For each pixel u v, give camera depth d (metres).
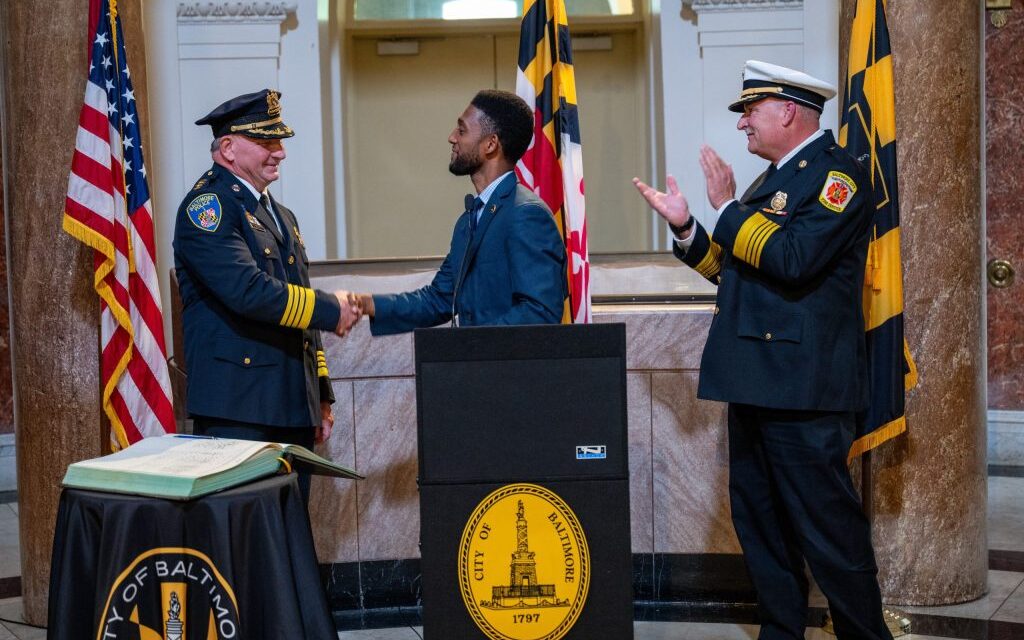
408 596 4.30
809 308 3.15
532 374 2.56
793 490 3.23
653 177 6.35
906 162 4.11
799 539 3.26
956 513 4.16
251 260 3.23
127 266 3.90
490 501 2.57
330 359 4.20
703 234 3.38
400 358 4.21
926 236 4.11
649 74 6.54
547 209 3.05
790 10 5.70
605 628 2.59
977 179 4.18
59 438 4.14
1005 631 3.88
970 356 4.17
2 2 4.16
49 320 4.12
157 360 3.96
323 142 6.00
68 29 4.06
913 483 4.14
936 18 4.07
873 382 3.75
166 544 2.47
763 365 3.17
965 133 4.12
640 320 4.20
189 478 2.46
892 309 3.74
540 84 4.25
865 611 3.26
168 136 5.62
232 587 2.47
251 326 3.31
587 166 6.97
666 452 4.23
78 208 3.82
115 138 3.90
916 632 3.88
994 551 4.88
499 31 7.01
